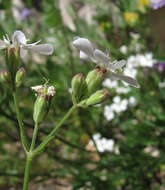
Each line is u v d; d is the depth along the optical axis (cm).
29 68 22
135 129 21
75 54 26
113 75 12
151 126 20
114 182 20
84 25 25
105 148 21
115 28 26
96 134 22
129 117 23
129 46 26
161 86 23
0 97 18
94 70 12
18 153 26
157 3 20
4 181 23
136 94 23
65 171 19
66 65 25
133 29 27
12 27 25
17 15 29
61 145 25
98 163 21
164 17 25
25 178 11
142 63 23
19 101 22
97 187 19
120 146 20
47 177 21
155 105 22
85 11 31
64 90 24
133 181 20
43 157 25
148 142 19
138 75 23
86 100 12
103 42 25
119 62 11
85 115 24
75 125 24
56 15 22
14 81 12
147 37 26
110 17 26
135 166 20
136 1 25
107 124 24
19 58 12
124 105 22
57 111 24
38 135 21
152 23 26
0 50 14
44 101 11
